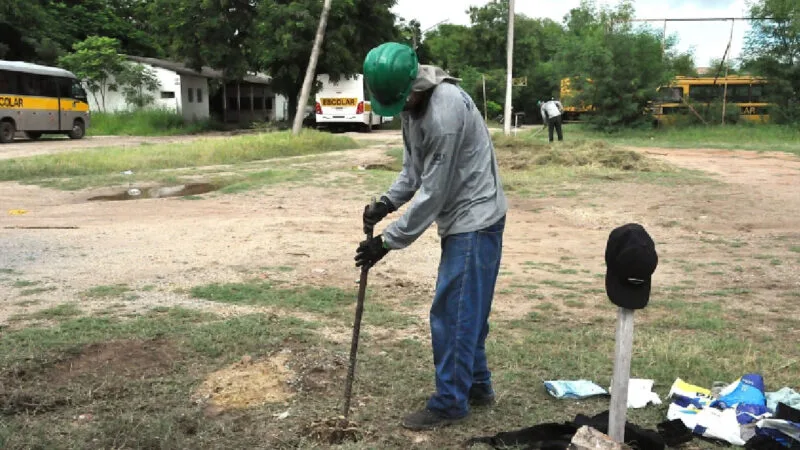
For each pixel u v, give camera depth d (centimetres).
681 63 3316
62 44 4150
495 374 408
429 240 817
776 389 392
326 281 620
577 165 1545
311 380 389
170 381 388
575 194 1183
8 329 477
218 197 1154
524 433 323
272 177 1388
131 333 461
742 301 572
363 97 3469
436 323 336
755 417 334
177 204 1080
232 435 328
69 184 1313
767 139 2677
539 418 351
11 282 605
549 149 1683
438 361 338
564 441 313
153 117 3534
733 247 791
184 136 3197
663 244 809
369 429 337
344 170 1529
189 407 357
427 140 312
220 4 3422
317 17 3297
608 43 3002
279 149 1958
